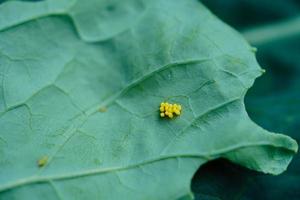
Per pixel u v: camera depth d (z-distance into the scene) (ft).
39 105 0.51
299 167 0.55
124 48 0.52
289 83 0.62
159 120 0.50
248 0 0.67
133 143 0.50
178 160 0.49
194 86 0.51
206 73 0.51
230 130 0.49
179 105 0.50
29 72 0.52
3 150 0.50
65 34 0.53
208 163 0.50
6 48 0.52
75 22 0.53
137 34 0.53
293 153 0.48
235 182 0.50
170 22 0.53
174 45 0.52
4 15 0.53
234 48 0.52
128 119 0.51
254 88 0.62
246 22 0.66
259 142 0.48
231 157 0.48
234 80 0.51
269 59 0.64
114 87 0.52
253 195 0.53
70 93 0.51
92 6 0.53
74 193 0.49
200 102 0.50
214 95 0.50
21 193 0.49
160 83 0.51
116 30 0.53
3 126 0.50
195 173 0.50
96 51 0.53
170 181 0.48
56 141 0.50
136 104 0.51
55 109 0.51
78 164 0.50
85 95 0.51
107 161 0.50
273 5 0.67
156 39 0.52
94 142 0.50
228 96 0.50
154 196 0.48
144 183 0.48
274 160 0.48
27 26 0.53
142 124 0.50
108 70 0.52
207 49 0.51
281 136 0.48
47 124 0.51
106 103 0.51
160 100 0.51
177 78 0.51
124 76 0.52
